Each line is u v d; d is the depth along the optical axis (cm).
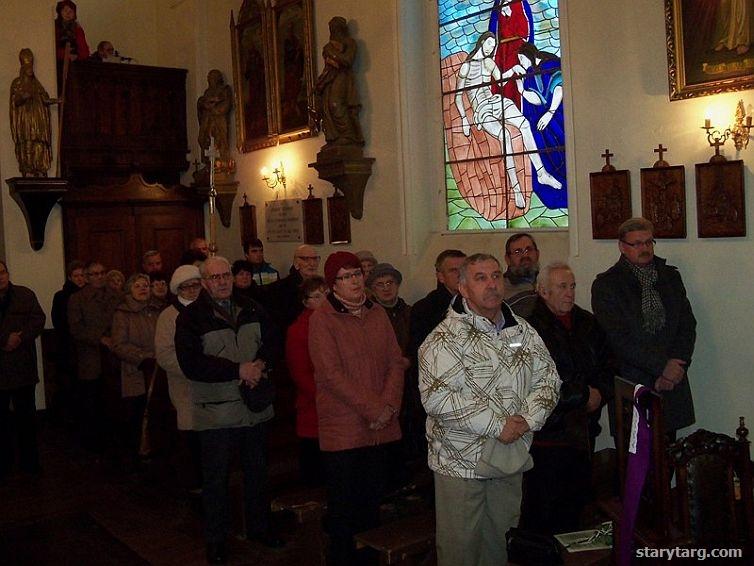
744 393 464
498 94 656
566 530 360
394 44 702
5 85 827
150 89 969
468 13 677
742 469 307
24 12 832
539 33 621
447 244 691
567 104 550
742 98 457
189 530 493
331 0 766
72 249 895
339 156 727
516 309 391
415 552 338
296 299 675
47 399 822
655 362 418
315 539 405
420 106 708
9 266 836
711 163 467
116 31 1054
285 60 832
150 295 623
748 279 459
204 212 992
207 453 429
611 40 522
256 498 446
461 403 296
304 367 441
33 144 826
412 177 701
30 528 506
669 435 438
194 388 424
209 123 929
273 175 866
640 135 509
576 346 366
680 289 441
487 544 322
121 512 530
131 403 611
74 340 694
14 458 657
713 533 304
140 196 935
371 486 380
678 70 483
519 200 646
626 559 281
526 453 304
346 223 766
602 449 536
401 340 503
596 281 439
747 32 452
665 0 485
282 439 557
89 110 924
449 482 306
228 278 421
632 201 516
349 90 731
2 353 594
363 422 371
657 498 286
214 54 955
